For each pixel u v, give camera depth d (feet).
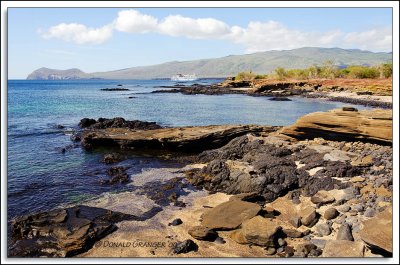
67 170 63.57
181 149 78.69
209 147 79.51
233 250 34.12
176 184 54.85
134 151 78.79
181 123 130.52
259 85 310.65
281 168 54.19
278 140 74.02
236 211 40.60
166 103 217.36
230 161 62.03
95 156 74.38
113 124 110.63
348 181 48.24
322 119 69.21
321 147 64.08
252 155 65.31
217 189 52.08
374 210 38.11
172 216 42.57
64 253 33.78
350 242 32.45
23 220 39.11
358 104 195.00
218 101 231.09
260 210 40.81
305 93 273.54
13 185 55.01
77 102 224.74
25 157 73.36
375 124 63.16
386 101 192.24
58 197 49.83
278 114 158.81
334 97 231.30
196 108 186.09
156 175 60.03
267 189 48.19
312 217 38.37
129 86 550.77
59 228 37.55
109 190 52.54
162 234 37.83
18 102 221.05
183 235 37.52
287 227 38.09
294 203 45.01
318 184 47.83
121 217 42.01
